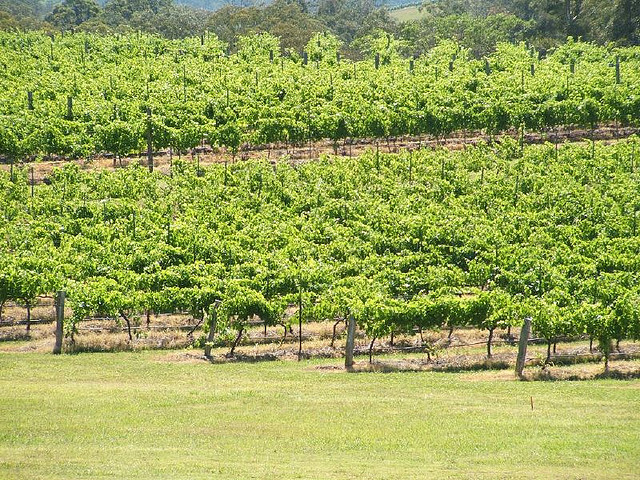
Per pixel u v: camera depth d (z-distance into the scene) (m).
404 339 44.69
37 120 75.69
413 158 72.69
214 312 42.31
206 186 66.06
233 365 40.09
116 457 25.56
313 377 37.50
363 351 42.50
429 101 83.12
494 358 40.38
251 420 30.09
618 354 40.22
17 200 62.91
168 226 55.41
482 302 41.41
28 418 29.92
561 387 35.22
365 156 73.00
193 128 76.38
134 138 74.62
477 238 52.97
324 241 55.78
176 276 47.34
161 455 25.92
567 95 83.56
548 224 57.22
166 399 33.06
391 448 26.77
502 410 31.44
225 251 51.78
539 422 29.55
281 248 54.06
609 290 43.81
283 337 44.69
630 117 80.56
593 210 58.06
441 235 54.44
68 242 52.97
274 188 66.38
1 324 46.56
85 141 74.75
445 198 63.22
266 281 46.31
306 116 80.06
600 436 27.70
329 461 25.44
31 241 53.53
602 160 68.81
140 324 46.25
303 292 44.78
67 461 25.02
